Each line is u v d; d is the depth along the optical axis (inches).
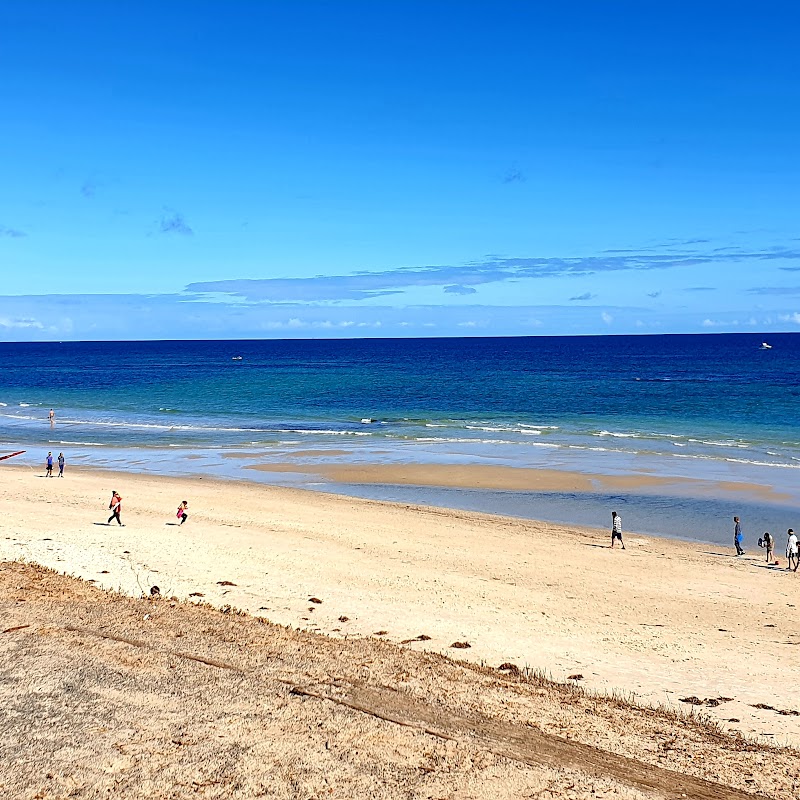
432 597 837.2
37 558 885.2
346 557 1002.7
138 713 481.4
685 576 983.0
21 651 572.7
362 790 405.7
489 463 1866.4
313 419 2869.1
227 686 524.1
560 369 5757.9
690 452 2031.3
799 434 2377.0
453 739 464.8
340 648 628.7
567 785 417.7
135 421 2832.2
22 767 418.9
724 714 553.3
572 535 1208.8
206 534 1099.3
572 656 675.4
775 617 823.1
